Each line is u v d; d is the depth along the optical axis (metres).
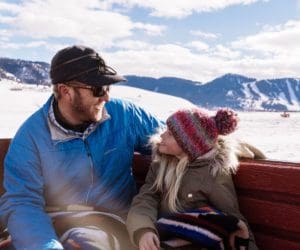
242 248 2.08
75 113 2.39
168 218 2.25
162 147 2.41
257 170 2.25
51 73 2.39
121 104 2.72
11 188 2.38
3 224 2.48
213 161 2.31
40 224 2.20
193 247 2.11
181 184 2.37
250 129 34.53
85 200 2.50
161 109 79.44
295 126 42.25
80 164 2.45
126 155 2.64
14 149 2.44
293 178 2.09
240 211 2.36
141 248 2.17
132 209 2.44
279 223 2.18
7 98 80.25
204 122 2.31
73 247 2.00
